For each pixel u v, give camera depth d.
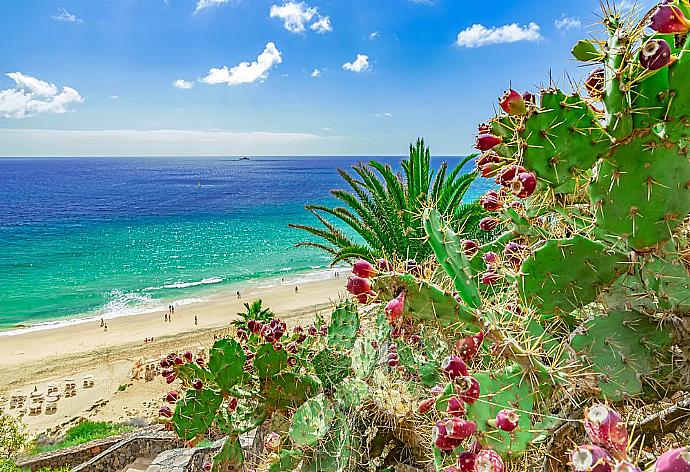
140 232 70.19
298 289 39.53
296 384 3.57
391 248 11.32
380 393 2.96
